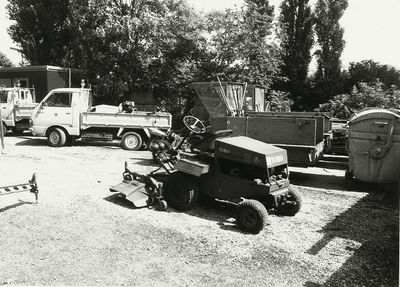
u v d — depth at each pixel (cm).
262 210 507
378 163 761
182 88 1906
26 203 620
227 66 1817
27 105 1463
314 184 848
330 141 1070
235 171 580
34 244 457
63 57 2500
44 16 2372
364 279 389
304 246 475
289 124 809
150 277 384
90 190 712
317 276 395
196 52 1866
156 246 462
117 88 2094
